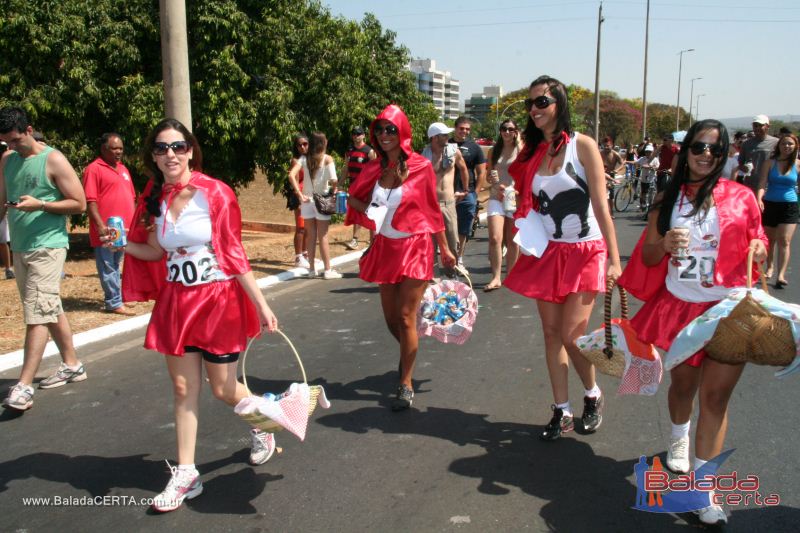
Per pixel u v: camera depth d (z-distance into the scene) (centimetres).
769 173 820
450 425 439
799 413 445
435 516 330
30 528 327
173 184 340
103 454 407
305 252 1029
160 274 369
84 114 1153
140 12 1161
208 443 419
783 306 284
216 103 1190
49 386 517
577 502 340
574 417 445
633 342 349
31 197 459
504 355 581
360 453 400
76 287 848
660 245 327
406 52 2014
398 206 462
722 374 308
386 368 558
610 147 1499
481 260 1070
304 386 345
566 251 393
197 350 344
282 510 338
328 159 919
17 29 1064
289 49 1347
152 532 321
